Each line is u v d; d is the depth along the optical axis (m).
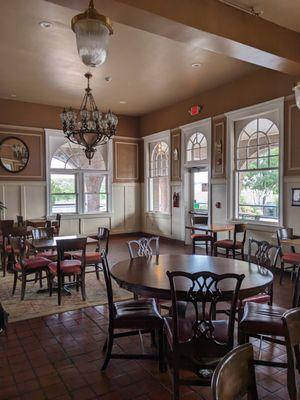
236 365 1.04
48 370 2.43
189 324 2.29
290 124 5.26
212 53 4.94
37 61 5.23
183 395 2.15
